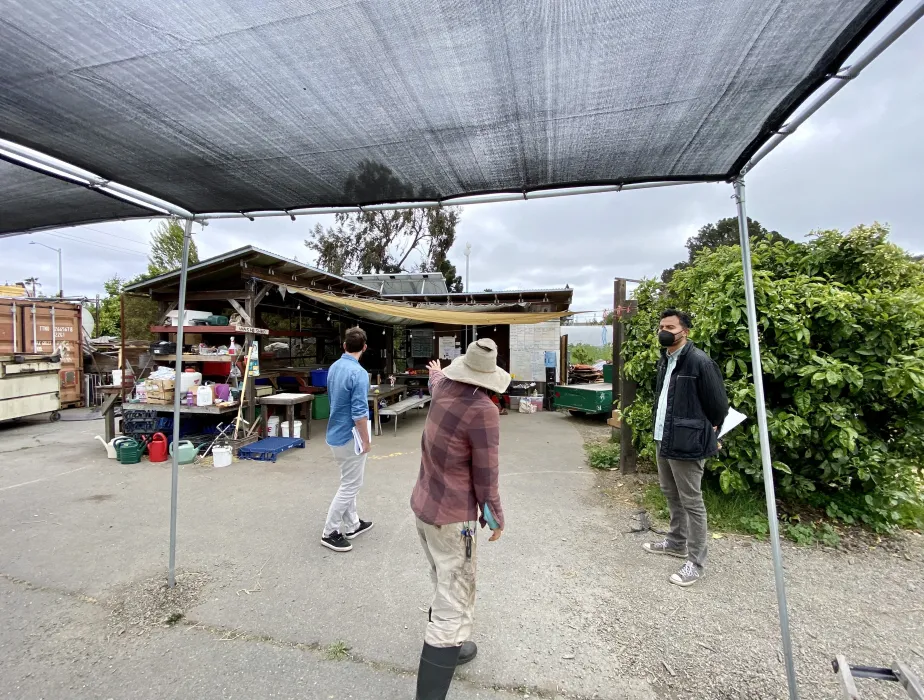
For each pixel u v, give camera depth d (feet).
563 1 4.43
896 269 14.12
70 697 7.07
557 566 11.18
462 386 7.09
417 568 11.03
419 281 48.44
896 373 11.94
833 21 4.58
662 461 11.47
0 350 30.14
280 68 5.66
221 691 7.22
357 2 4.50
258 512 14.65
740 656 8.01
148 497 16.08
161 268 73.56
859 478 12.89
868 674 5.71
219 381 26.50
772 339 13.61
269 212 10.57
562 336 40.70
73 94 6.31
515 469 19.92
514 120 6.69
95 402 39.27
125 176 8.87
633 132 6.89
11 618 9.07
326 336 38.68
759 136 6.76
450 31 4.91
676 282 17.90
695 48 5.10
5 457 21.81
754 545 12.17
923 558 11.48
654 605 9.53
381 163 8.08
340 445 11.75
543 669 7.73
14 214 11.25
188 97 6.34
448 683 6.55
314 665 7.80
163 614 9.19
